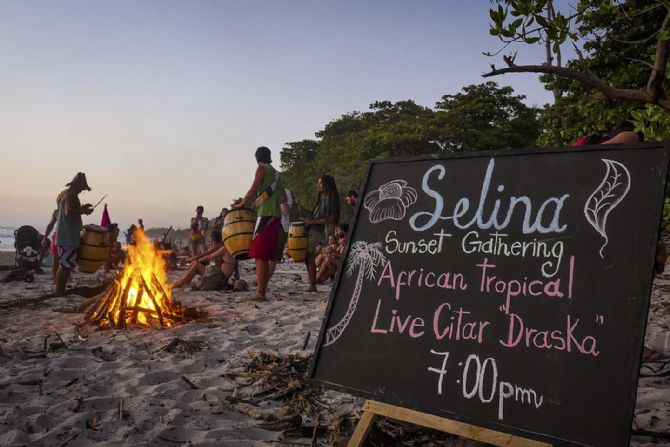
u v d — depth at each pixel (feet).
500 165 8.92
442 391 7.99
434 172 9.60
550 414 7.05
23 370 13.38
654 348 15.70
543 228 8.09
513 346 7.68
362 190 10.27
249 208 27.35
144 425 10.07
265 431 10.13
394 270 9.27
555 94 46.16
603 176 7.79
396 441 9.55
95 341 16.81
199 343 16.34
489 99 173.58
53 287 32.27
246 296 28.27
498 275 8.24
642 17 35.12
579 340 7.20
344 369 9.02
